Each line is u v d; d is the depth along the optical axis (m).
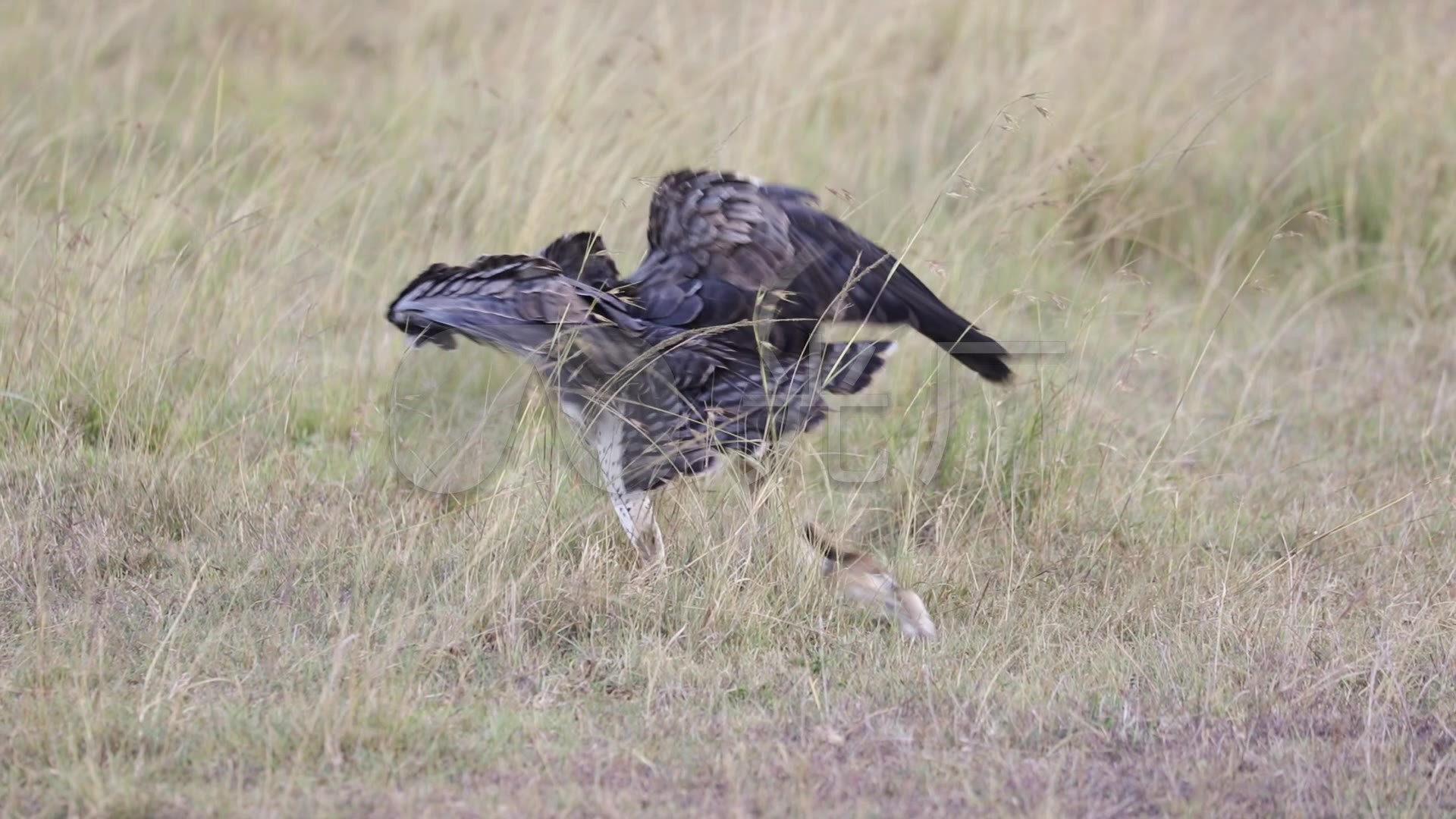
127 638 13.09
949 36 30.03
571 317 13.05
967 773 11.23
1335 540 16.28
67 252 18.84
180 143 24.64
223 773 10.89
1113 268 25.08
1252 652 13.45
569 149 22.56
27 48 28.91
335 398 19.23
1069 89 27.67
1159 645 13.59
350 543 15.16
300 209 22.09
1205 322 24.16
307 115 28.81
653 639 13.27
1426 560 15.78
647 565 14.16
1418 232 26.09
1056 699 12.55
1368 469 18.64
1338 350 23.39
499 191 22.17
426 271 13.25
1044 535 15.92
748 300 14.12
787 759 11.23
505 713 11.94
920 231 16.53
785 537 14.41
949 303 20.53
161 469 16.23
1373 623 14.27
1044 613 14.28
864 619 14.08
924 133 26.50
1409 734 12.06
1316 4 32.28
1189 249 26.25
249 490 16.27
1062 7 29.61
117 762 10.83
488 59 29.61
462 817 10.33
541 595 13.77
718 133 24.92
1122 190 26.30
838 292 14.72
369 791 10.66
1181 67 28.88
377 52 31.98
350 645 12.70
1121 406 20.14
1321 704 12.60
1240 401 20.00
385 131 25.14
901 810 10.65
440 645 12.98
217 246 19.97
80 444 16.72
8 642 13.00
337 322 20.67
